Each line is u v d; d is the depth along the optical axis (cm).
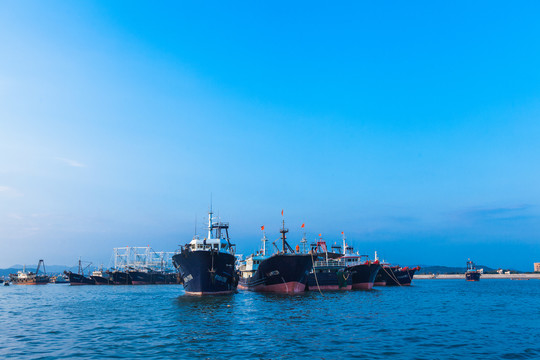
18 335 3866
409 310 5700
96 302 7794
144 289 13838
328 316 4909
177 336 3641
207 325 4244
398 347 3184
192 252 6881
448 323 4459
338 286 9550
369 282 10400
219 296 7250
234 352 3008
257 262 9712
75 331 4056
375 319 4703
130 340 3491
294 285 7850
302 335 3669
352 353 2981
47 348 3222
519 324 4438
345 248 12406
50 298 9475
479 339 3531
